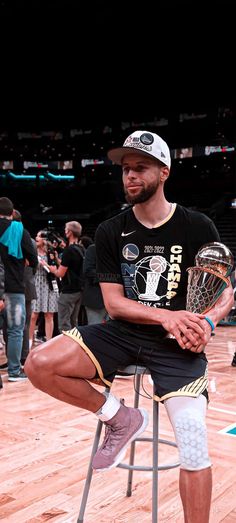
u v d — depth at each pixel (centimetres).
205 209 2336
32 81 2045
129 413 167
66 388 162
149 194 166
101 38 1698
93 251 462
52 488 224
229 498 216
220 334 784
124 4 1489
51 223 2519
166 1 1458
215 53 1797
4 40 1695
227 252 161
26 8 1501
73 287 526
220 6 1461
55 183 2992
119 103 2317
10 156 2830
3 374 464
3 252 420
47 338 584
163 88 2152
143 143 162
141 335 169
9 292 427
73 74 1992
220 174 2683
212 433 304
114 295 173
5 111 2391
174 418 152
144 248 173
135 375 196
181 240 171
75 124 2562
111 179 2820
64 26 1608
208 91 2164
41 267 567
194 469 146
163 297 171
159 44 1747
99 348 166
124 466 174
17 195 3012
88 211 2781
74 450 271
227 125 2336
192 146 2519
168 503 212
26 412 342
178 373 160
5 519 196
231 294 172
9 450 270
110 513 203
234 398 389
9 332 433
